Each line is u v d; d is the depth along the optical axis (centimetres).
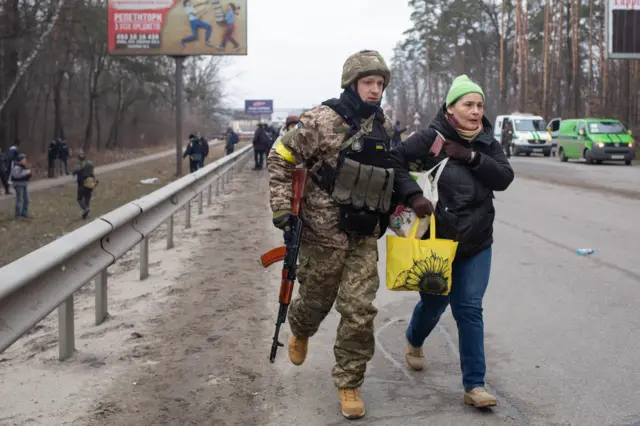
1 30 3406
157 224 806
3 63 3834
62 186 3105
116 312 648
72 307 517
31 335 648
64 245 475
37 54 3953
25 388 455
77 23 3812
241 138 10188
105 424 399
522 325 596
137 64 5212
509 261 880
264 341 552
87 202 1908
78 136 6800
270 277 792
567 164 3081
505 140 3950
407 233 413
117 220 604
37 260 426
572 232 1120
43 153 5397
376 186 394
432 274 393
